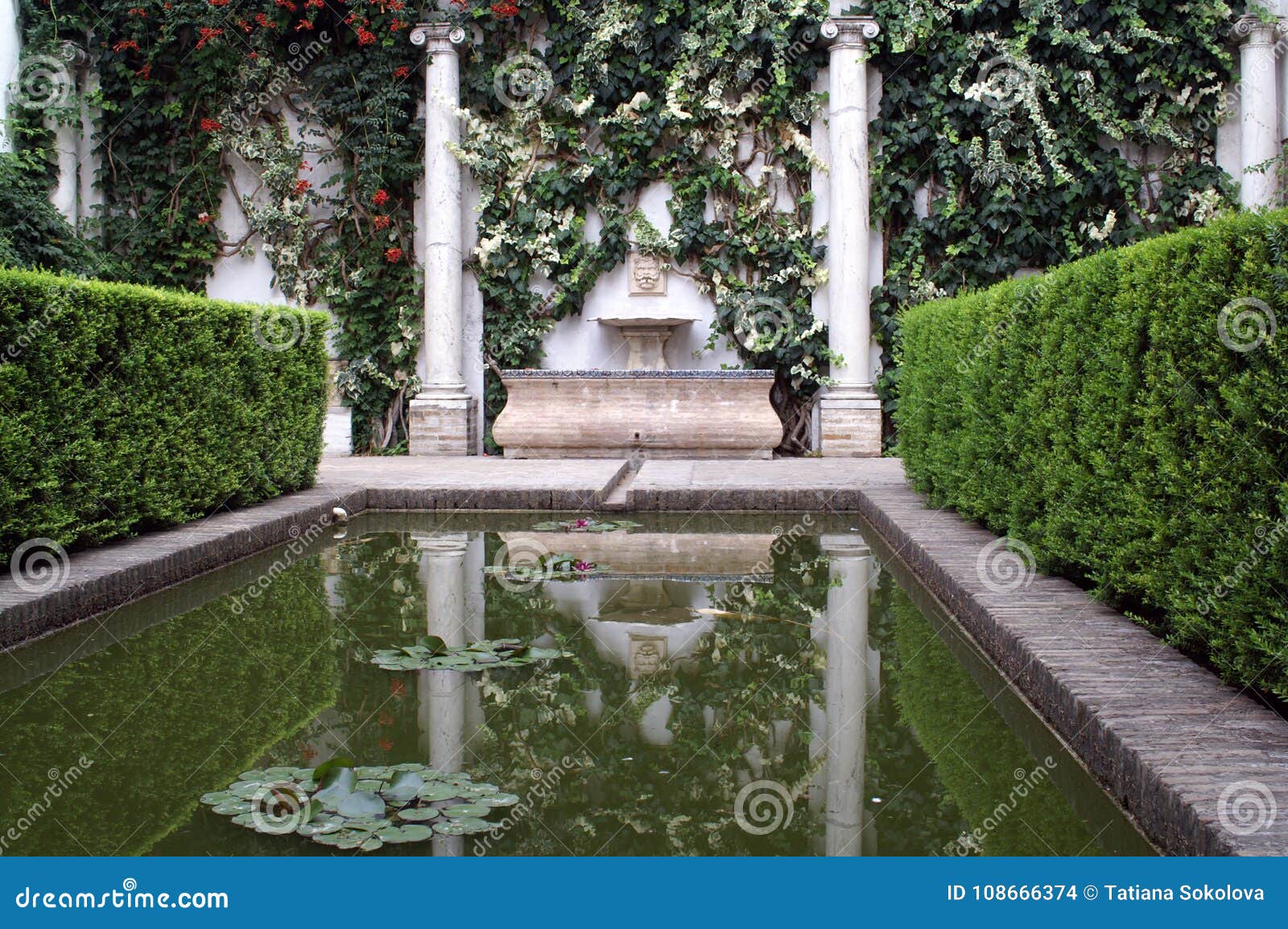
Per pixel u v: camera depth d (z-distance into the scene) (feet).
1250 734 7.33
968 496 17.26
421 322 33.60
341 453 33.47
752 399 31.04
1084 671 8.89
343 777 7.39
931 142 32.17
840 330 31.94
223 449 18.75
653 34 32.58
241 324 19.56
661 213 33.47
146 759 8.19
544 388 31.42
